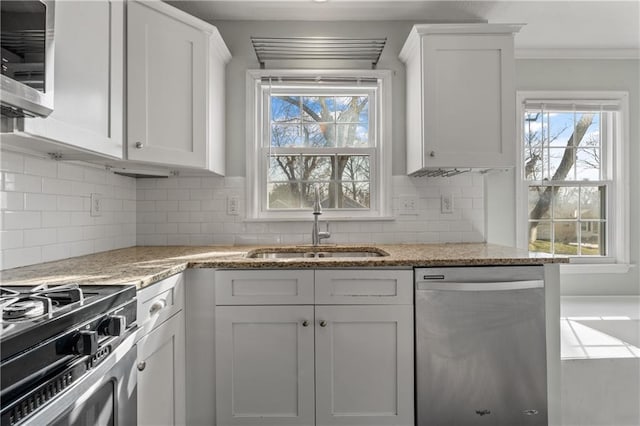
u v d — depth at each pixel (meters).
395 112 2.27
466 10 2.17
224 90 2.20
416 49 2.00
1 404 0.62
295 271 1.53
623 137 2.72
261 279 1.52
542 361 1.55
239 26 2.25
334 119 2.35
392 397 1.53
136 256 1.68
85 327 0.82
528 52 2.67
